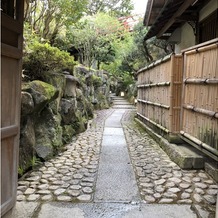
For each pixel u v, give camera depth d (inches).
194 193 114.2
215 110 126.7
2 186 83.9
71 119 234.5
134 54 533.0
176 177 134.0
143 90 301.7
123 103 617.3
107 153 181.9
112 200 107.3
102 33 552.7
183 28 259.6
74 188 118.7
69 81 232.2
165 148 185.5
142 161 162.9
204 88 140.6
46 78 189.2
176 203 105.0
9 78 85.4
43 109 171.0
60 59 191.0
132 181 128.4
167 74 193.8
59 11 281.0
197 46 148.6
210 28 184.7
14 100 89.6
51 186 120.4
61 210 98.3
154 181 128.4
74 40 499.5
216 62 127.3
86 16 533.0
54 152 171.3
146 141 222.7
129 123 328.5
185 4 173.0
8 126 85.7
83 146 201.6
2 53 78.5
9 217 91.0
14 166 92.0
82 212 97.1
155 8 244.1
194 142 153.1
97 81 487.8
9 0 87.7
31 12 263.9
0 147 78.9
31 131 146.3
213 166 135.9
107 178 132.3
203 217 94.3
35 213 95.7
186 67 170.1
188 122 164.4
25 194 111.2
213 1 176.6
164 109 201.0
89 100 372.8
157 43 416.8
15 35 89.1
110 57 629.6
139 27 484.4
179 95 181.3
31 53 175.5
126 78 693.3
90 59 564.7
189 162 145.9
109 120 354.0
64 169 145.1
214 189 118.6
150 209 99.9
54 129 177.8
